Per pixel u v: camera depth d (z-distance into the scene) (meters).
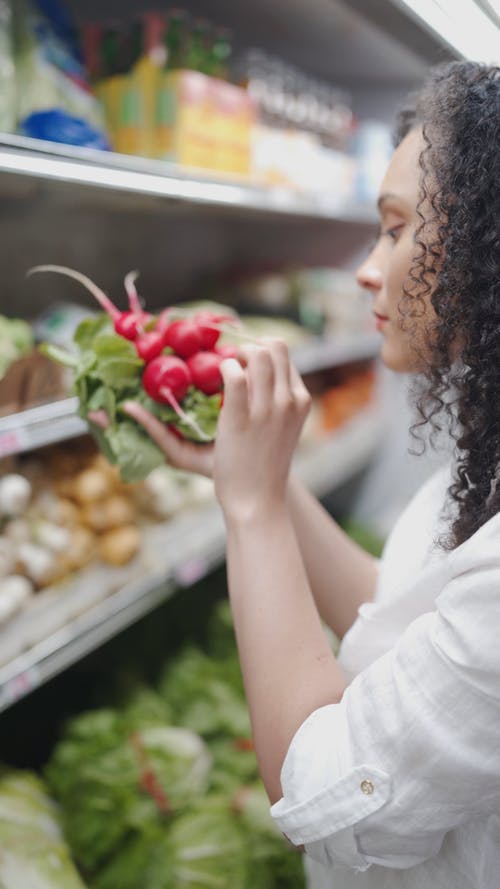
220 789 1.58
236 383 0.79
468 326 0.69
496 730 0.57
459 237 0.67
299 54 2.62
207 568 1.81
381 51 2.52
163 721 1.72
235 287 2.80
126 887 1.31
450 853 0.72
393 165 0.80
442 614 0.61
